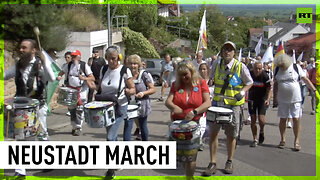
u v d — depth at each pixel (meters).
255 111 6.71
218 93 5.27
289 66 6.34
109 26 10.59
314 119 9.83
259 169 5.18
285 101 6.39
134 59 5.96
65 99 6.40
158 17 46.75
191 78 4.48
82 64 7.04
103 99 4.89
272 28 58.03
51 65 4.61
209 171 4.97
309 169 5.13
